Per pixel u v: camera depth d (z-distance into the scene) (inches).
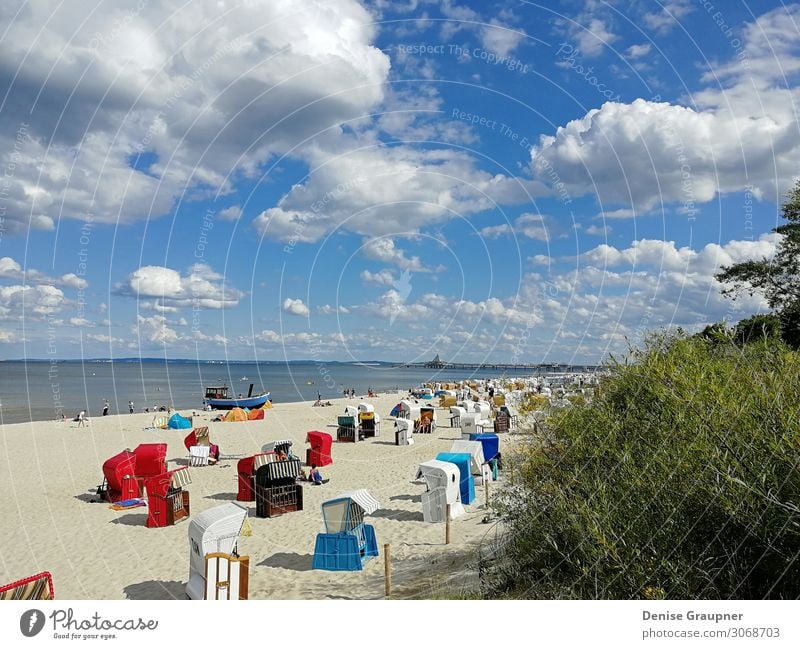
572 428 272.5
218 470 825.5
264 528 531.2
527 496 273.0
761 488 168.1
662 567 187.9
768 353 220.4
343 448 984.9
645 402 249.3
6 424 1503.4
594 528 196.4
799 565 165.6
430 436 1143.0
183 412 1844.2
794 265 564.1
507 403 1333.7
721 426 192.9
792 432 171.3
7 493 692.1
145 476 663.8
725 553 177.9
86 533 532.7
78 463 900.0
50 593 280.8
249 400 1878.7
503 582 275.3
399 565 412.2
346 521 431.8
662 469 202.8
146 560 455.8
